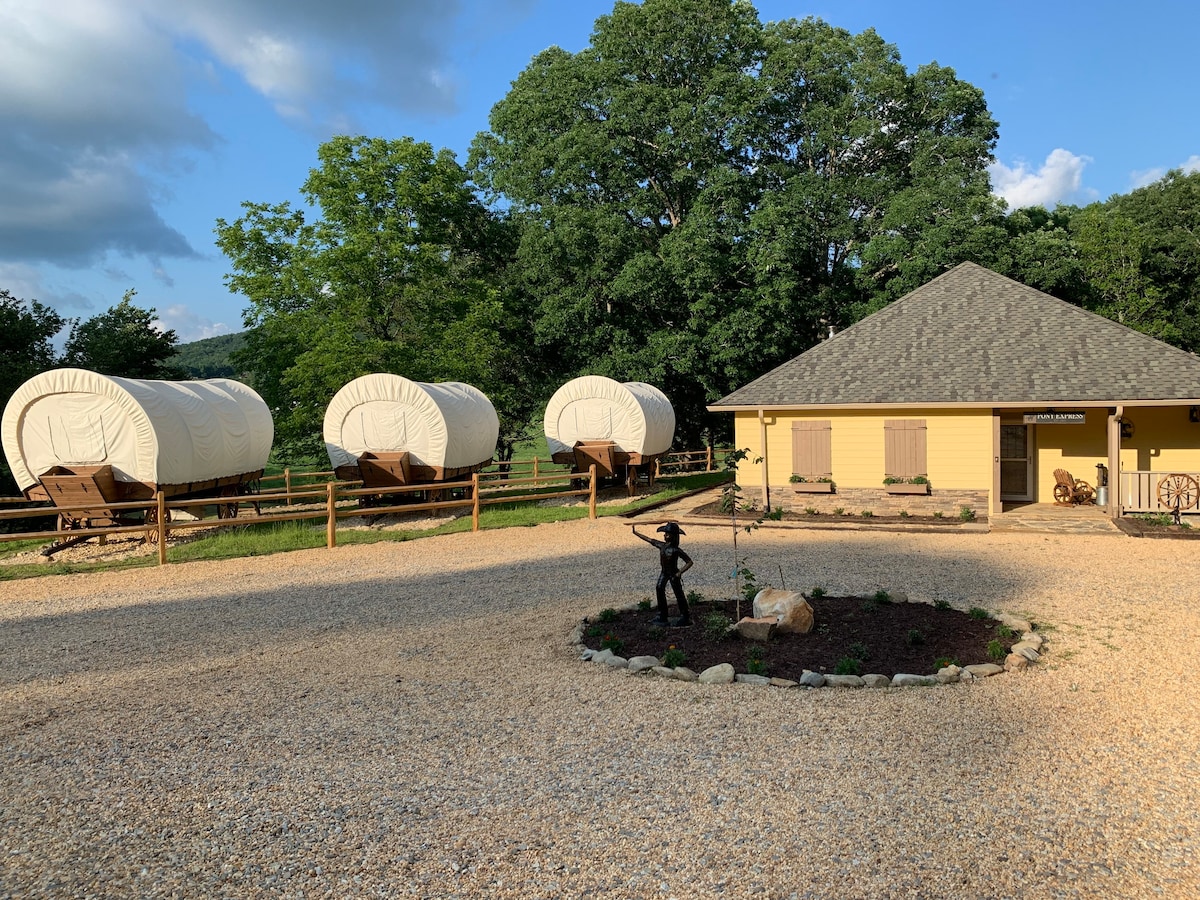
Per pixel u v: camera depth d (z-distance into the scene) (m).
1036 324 18.55
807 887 3.91
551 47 35.53
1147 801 4.75
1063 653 7.69
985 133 31.83
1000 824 4.50
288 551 14.95
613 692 6.80
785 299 28.52
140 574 12.82
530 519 18.52
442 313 30.97
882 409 17.91
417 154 30.44
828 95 33.12
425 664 7.69
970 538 14.91
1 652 8.36
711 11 31.42
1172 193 43.97
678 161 31.52
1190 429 17.80
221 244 29.98
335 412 19.58
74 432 15.48
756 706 6.41
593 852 4.27
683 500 22.48
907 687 6.80
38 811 4.83
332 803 4.87
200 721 6.27
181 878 4.09
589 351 32.12
